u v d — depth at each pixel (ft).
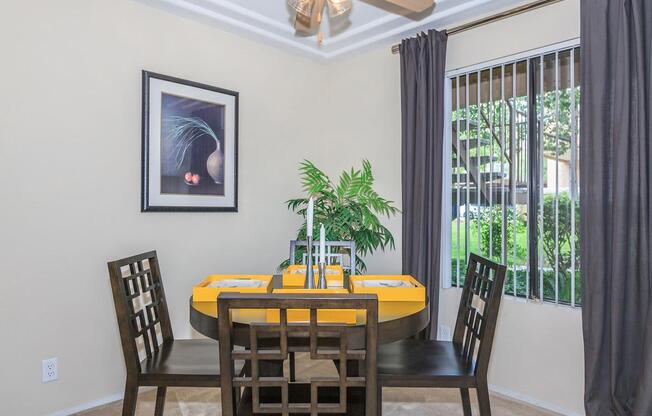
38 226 7.02
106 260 7.82
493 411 7.65
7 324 6.73
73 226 7.41
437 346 6.54
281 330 3.83
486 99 8.73
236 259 9.95
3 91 6.65
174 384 5.41
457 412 7.54
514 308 8.21
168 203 8.64
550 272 7.74
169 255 8.75
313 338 3.86
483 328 5.52
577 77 7.40
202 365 5.71
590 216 6.73
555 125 7.68
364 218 9.95
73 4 7.38
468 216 9.03
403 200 9.63
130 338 5.43
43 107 7.05
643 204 6.24
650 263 6.18
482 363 5.43
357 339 4.82
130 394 5.42
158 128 8.46
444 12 8.82
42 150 7.05
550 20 7.69
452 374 5.50
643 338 6.13
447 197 9.36
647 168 6.22
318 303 3.75
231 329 3.94
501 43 8.40
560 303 7.61
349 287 6.72
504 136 8.41
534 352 7.92
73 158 7.39
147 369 5.57
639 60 6.25
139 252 8.28
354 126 11.31
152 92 8.36
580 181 6.92
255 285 6.31
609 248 6.64
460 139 9.20
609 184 6.63
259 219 10.44
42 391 7.09
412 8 6.89
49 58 7.11
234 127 9.78
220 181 9.53
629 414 6.40
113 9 7.88
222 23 9.26
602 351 6.67
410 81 9.44
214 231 9.53
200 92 9.13
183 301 8.97
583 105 6.84
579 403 7.34
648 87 6.20
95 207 7.67
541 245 7.83
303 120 11.44
